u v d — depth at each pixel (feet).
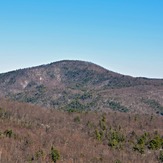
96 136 552.82
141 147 507.30
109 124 654.53
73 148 485.97
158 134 591.78
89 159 449.06
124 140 549.95
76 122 654.12
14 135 506.48
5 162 402.52
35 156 429.79
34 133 538.47
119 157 468.75
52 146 463.42
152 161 464.24
